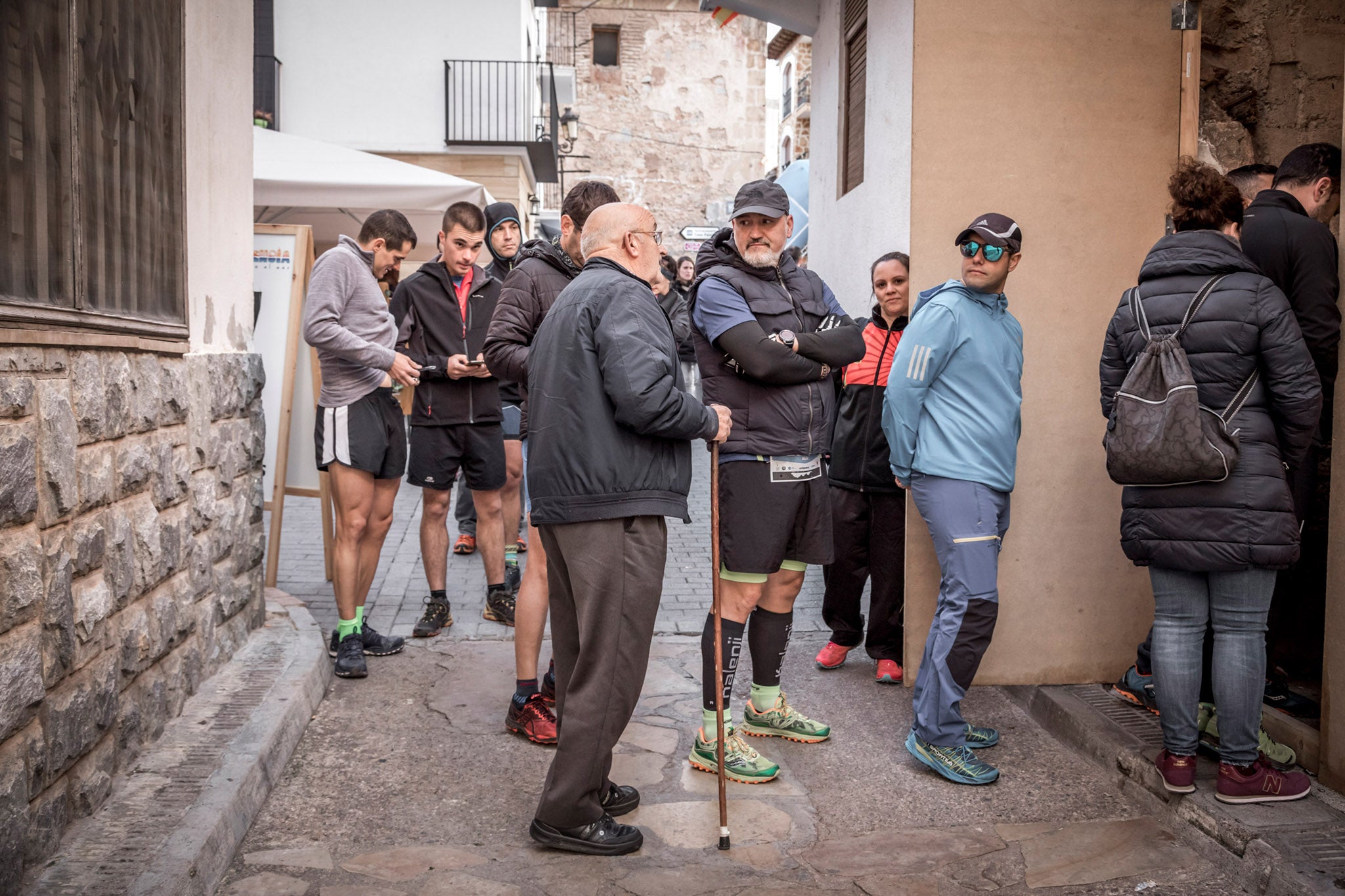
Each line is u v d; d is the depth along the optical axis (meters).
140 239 3.16
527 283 3.76
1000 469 3.62
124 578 2.99
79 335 2.66
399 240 4.79
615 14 30.28
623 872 2.88
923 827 3.19
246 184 4.51
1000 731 4.00
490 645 4.97
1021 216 4.27
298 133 17.55
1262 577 3.01
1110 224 4.30
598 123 30.50
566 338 2.88
